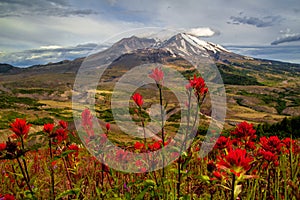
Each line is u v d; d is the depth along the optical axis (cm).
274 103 12862
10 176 410
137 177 404
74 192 315
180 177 312
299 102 13412
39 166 409
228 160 226
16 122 291
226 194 336
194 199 324
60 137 344
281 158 336
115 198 322
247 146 358
